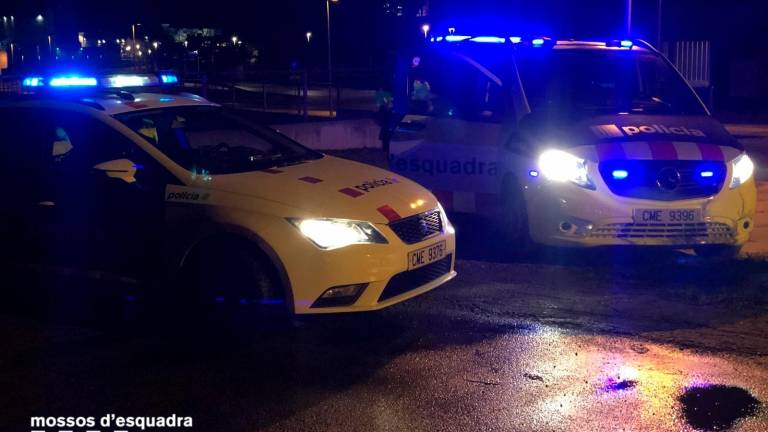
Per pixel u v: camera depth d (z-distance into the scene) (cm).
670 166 641
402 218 512
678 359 479
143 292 546
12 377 467
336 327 546
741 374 454
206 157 557
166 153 537
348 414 411
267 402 428
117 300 612
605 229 645
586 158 648
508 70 759
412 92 867
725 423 394
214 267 511
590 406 416
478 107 786
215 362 486
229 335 524
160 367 480
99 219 544
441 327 543
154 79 687
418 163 844
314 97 1805
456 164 799
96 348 514
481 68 790
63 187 555
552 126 693
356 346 510
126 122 554
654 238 645
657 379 449
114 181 535
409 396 432
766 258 702
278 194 500
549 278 660
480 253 754
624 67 778
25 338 535
